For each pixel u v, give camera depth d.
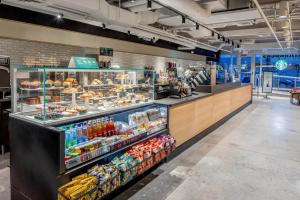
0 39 5.49
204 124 5.57
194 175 3.50
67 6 3.83
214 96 6.17
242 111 9.25
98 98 3.36
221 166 3.85
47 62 6.52
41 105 2.82
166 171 3.62
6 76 4.71
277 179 3.44
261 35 9.43
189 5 4.14
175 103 4.15
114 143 2.92
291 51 14.42
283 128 6.51
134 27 6.28
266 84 13.76
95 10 4.09
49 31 6.12
